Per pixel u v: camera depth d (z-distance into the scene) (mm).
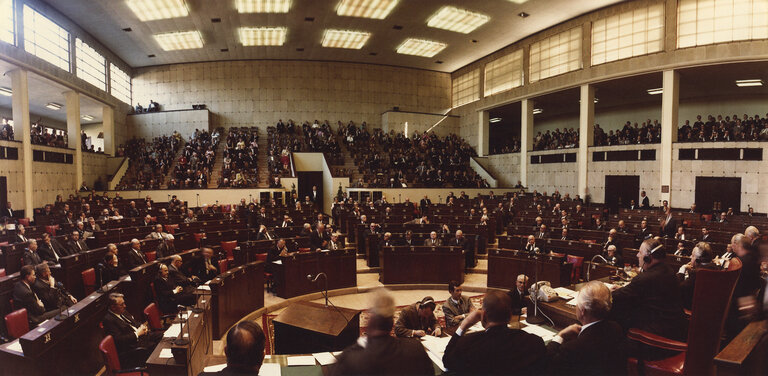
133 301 7527
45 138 22109
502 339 2762
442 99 34875
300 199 27859
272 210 19250
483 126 30844
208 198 23391
